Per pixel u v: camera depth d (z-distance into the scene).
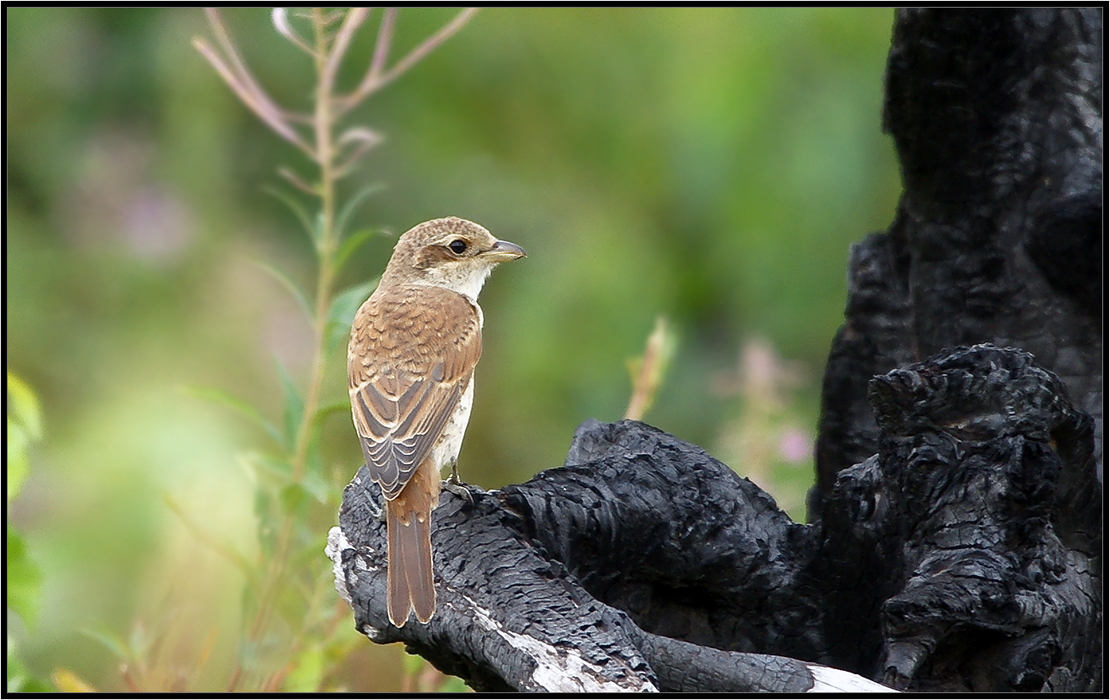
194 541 10.18
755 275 15.06
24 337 14.22
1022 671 7.23
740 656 6.79
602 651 6.51
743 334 15.01
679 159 15.63
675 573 8.19
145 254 14.80
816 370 14.70
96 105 15.60
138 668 9.23
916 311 9.27
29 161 15.19
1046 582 7.49
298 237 15.34
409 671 9.29
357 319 9.81
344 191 15.56
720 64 15.62
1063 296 8.78
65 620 11.61
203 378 14.13
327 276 9.05
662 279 15.33
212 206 15.07
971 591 7.15
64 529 12.29
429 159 15.89
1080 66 8.80
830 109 15.23
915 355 9.41
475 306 10.09
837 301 14.95
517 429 14.92
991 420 7.64
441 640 7.28
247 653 8.77
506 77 16.39
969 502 7.57
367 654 10.01
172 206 14.98
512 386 15.10
